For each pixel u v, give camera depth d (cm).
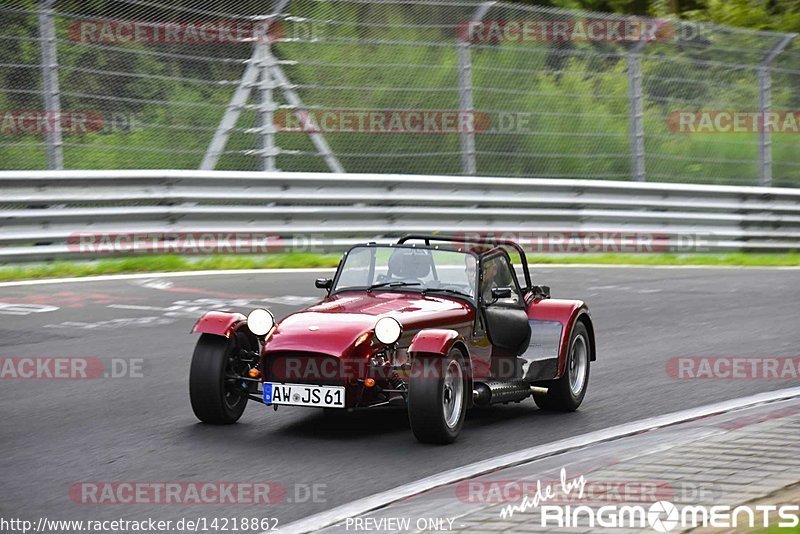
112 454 2720
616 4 11600
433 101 7600
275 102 7112
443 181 6969
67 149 6794
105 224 5969
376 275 3309
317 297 5309
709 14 12188
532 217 7262
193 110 6969
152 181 6131
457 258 3297
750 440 2617
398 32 7569
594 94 8350
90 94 6519
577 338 3497
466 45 7312
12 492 2383
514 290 3484
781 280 6681
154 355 3991
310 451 2777
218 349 3008
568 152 8319
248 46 7112
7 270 5666
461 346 2947
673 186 7738
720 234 7831
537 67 8188
